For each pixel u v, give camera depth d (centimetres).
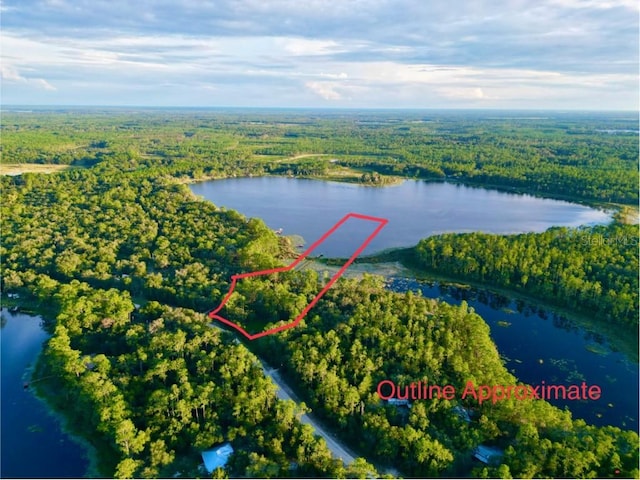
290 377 11931
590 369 13050
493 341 14438
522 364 13262
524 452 8969
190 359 12206
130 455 9369
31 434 10312
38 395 11594
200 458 9500
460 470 9231
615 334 14800
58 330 12725
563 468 8688
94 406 10194
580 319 15712
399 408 10750
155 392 10375
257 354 13025
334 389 10744
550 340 14538
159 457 9150
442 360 12050
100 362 11394
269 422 10075
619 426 10894
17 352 13375
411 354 11931
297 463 9225
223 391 10662
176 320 13512
